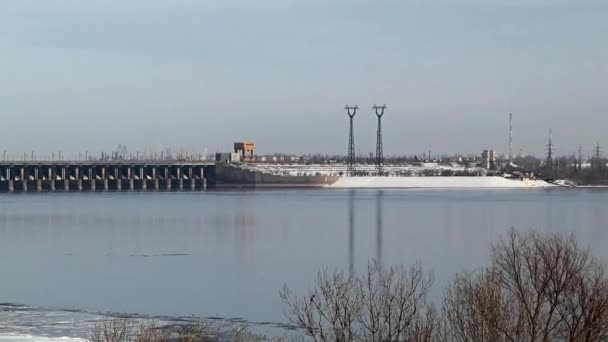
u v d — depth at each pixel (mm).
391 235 123562
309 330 40219
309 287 70938
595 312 33781
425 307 49438
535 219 154875
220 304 63219
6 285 74438
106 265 89375
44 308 61938
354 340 38000
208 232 131000
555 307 35250
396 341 36438
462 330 35219
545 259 37906
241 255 98500
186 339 48719
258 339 49438
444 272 78688
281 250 103938
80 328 53625
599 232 123625
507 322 35188
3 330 52938
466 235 122188
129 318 57562
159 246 110000
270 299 65188
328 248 105875
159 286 73375
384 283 49344
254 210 187625
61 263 91625
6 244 114312
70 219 161375
